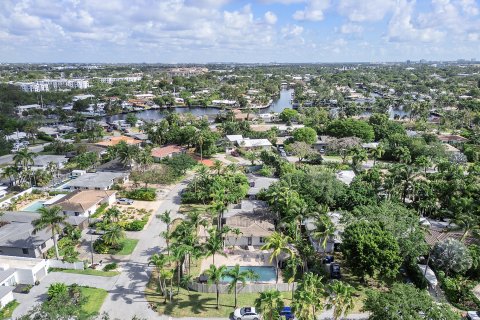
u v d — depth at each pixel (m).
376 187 101.38
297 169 124.94
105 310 59.22
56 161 136.50
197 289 65.56
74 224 86.69
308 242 81.31
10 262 70.38
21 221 86.19
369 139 171.88
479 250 69.56
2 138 164.75
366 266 63.19
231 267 72.62
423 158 124.19
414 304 47.47
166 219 74.81
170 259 60.56
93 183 111.56
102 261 74.25
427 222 88.00
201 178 109.38
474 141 168.50
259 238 82.00
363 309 51.56
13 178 123.88
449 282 64.62
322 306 53.09
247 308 58.94
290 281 62.81
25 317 47.53
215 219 93.19
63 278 67.75
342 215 80.25
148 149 138.62
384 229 68.88
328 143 157.38
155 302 61.69
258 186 111.69
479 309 60.44
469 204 85.75
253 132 188.12
